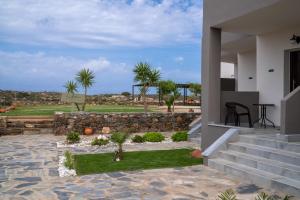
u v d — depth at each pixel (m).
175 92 19.12
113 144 11.68
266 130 9.05
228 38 12.82
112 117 15.22
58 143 11.90
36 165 8.00
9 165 7.99
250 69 14.60
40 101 31.69
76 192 5.68
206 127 9.41
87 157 9.05
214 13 9.19
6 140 12.81
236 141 8.15
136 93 37.53
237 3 8.22
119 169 7.49
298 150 6.47
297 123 7.16
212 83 9.40
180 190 5.79
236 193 5.61
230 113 9.86
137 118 15.71
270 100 10.34
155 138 12.57
